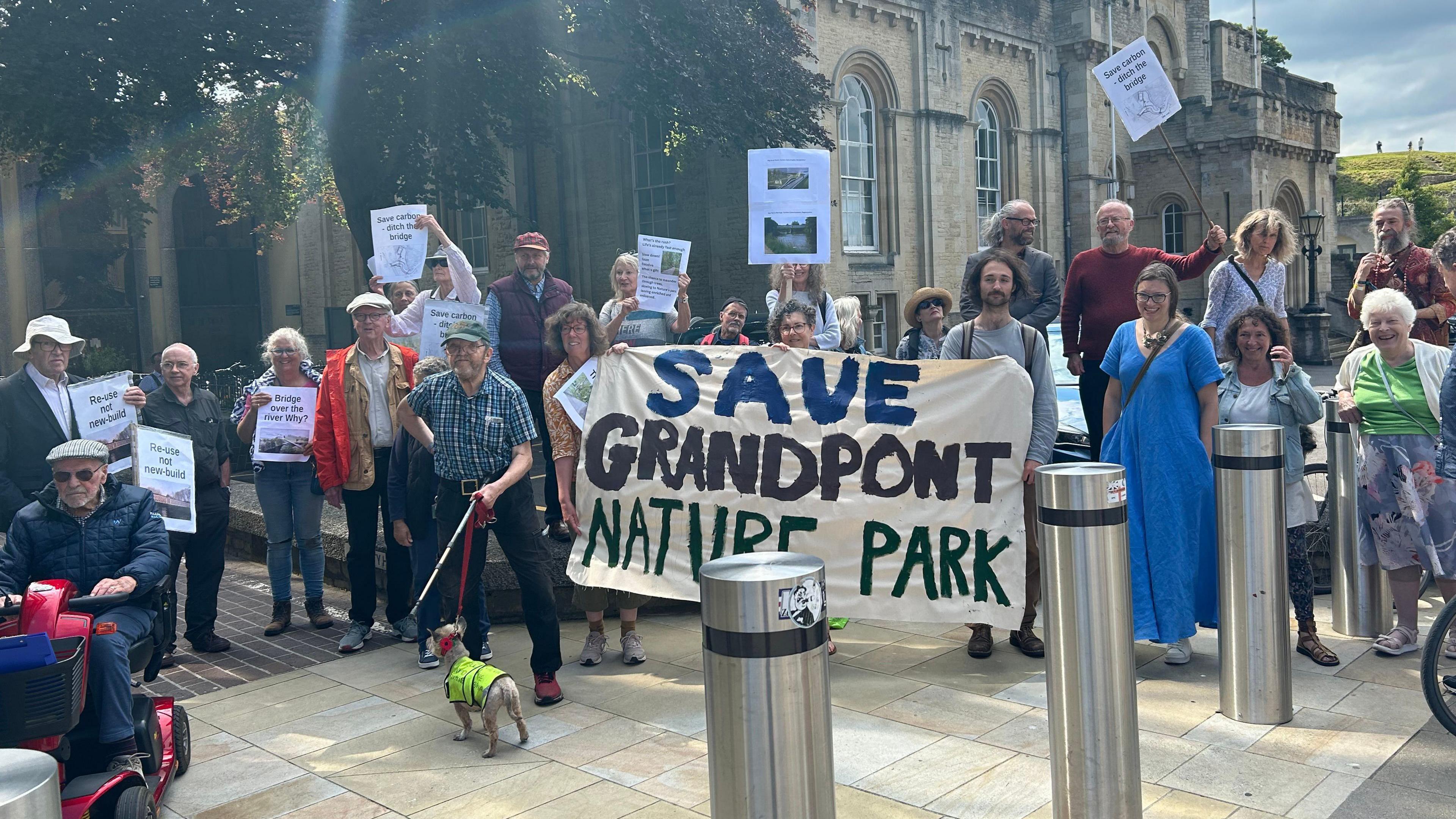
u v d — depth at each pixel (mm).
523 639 6785
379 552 7672
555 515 7391
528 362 7227
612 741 4969
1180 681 5422
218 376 23047
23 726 3637
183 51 14727
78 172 16750
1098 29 31891
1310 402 5582
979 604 5637
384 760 4863
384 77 16672
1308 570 5664
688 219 24891
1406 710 4863
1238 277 6648
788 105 21000
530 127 18422
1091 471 3674
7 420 6414
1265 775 4234
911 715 5082
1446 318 6836
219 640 6793
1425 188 68375
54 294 33219
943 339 6219
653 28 18438
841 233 25078
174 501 5844
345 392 6664
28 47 13953
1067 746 3709
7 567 4875
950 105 27703
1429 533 5438
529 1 16922
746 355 6105
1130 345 5750
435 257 8430
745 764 2600
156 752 4445
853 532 5832
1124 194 36094
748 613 2576
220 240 36750
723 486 6012
